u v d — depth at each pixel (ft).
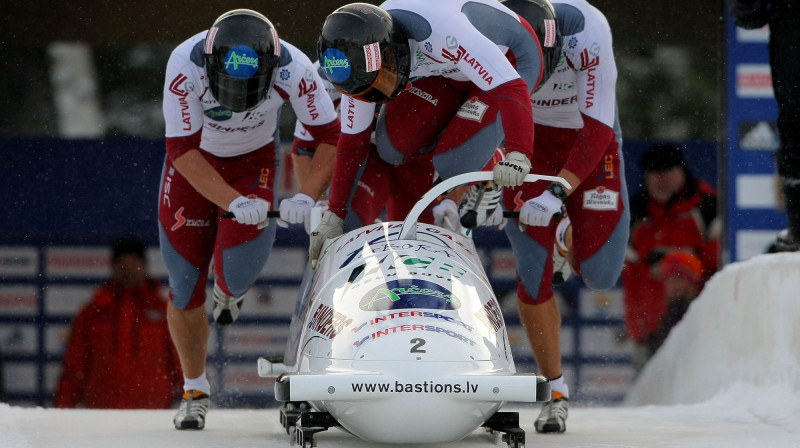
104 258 115.24
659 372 103.19
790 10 90.58
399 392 46.16
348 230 67.51
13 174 114.21
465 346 48.06
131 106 160.45
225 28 63.93
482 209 62.23
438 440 48.65
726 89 115.24
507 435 51.78
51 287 115.03
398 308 49.52
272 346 116.88
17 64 156.15
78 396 105.50
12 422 68.28
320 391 45.88
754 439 59.47
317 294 53.98
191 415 67.51
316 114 71.00
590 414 77.41
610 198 70.59
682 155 118.32
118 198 115.34
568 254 82.17
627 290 116.06
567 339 116.88
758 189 114.83
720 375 85.81
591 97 68.39
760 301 80.43
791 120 91.91
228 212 64.08
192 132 68.59
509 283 117.70
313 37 120.16
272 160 76.02
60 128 158.20
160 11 118.42
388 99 59.88
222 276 73.41
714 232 115.55
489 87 59.16
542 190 73.26
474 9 62.34
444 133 64.59
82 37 119.14
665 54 160.97
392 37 58.39
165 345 106.73
